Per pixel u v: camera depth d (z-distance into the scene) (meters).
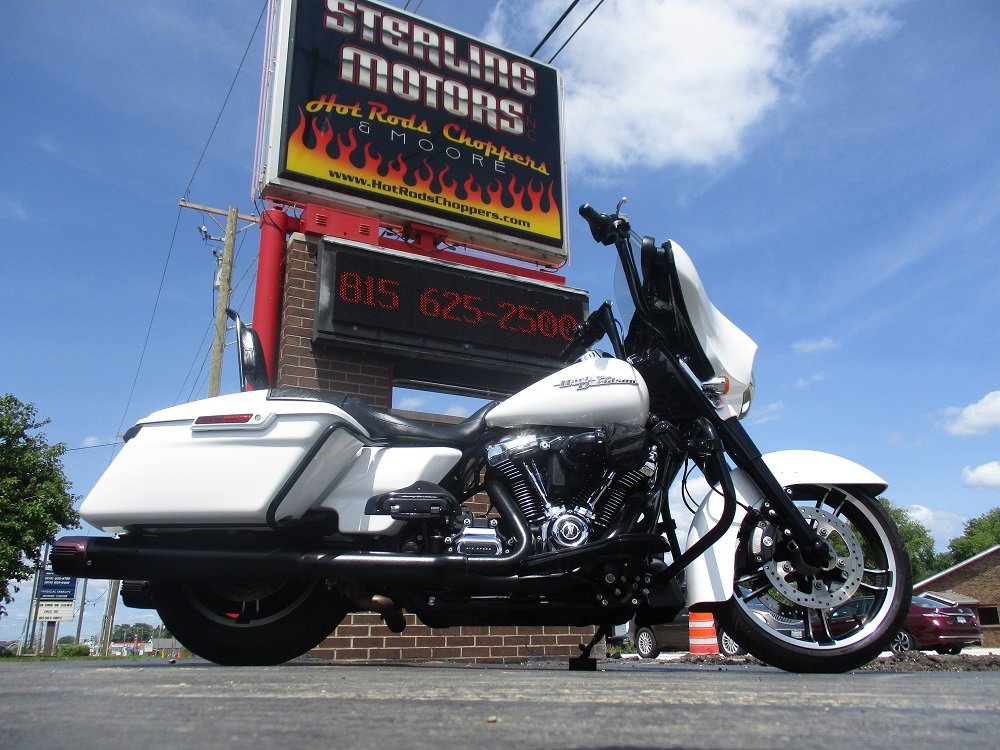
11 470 16.23
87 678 1.94
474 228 6.44
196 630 2.79
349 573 2.56
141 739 0.98
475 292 5.65
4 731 1.04
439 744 0.95
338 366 5.30
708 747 0.95
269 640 2.80
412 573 2.55
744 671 3.03
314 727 1.07
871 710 1.30
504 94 6.90
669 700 1.40
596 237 3.00
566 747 0.93
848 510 2.88
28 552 16.06
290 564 2.57
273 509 2.53
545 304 5.87
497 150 6.72
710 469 2.83
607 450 2.65
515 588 2.58
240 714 1.20
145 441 2.61
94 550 2.55
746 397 2.94
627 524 2.64
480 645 5.12
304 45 6.11
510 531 2.64
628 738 1.00
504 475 2.72
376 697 1.43
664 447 2.76
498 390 6.22
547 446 2.69
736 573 2.79
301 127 5.90
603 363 2.81
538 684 1.77
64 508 16.58
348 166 6.01
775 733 1.05
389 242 6.18
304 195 5.84
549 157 6.97
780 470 2.81
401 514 2.59
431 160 6.37
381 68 6.38
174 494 2.53
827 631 2.70
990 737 1.05
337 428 2.61
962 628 11.93
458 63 6.75
